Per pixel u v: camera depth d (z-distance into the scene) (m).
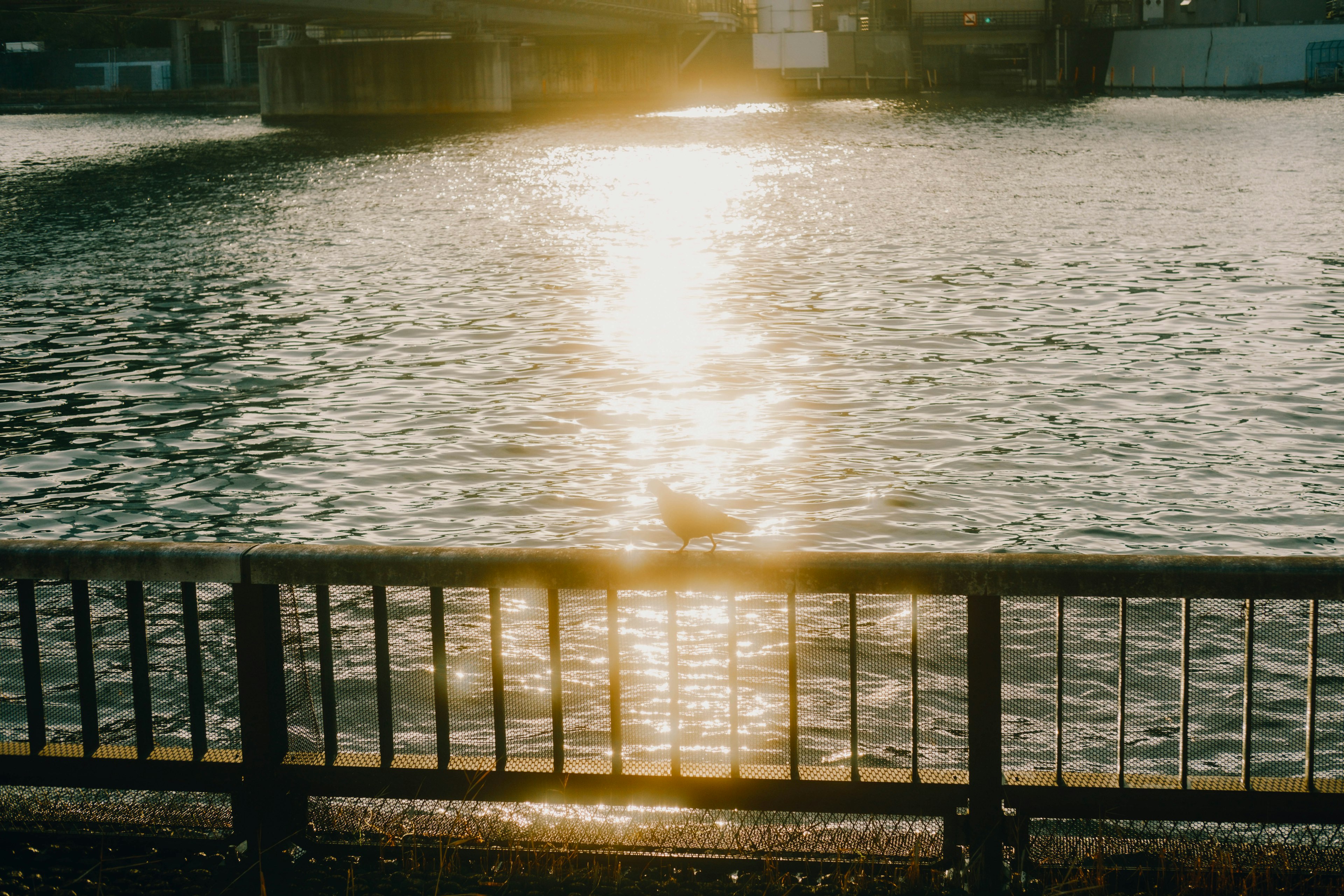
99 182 69.81
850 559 4.49
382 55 123.25
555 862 4.93
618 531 15.38
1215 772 7.69
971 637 4.53
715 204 57.28
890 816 5.27
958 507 15.88
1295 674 9.02
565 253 43.28
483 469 18.23
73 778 4.97
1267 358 24.70
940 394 22.45
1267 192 55.00
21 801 5.43
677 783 4.78
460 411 21.91
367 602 10.91
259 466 18.55
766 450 18.95
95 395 23.55
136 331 30.11
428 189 65.56
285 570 4.70
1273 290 32.38
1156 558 4.41
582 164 78.38
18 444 20.02
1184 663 4.53
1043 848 4.88
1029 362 25.02
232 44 160.75
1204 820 4.61
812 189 62.44
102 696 9.34
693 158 81.31
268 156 85.25
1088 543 14.48
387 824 5.26
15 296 35.53
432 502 16.69
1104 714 8.55
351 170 75.25
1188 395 21.88
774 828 5.15
